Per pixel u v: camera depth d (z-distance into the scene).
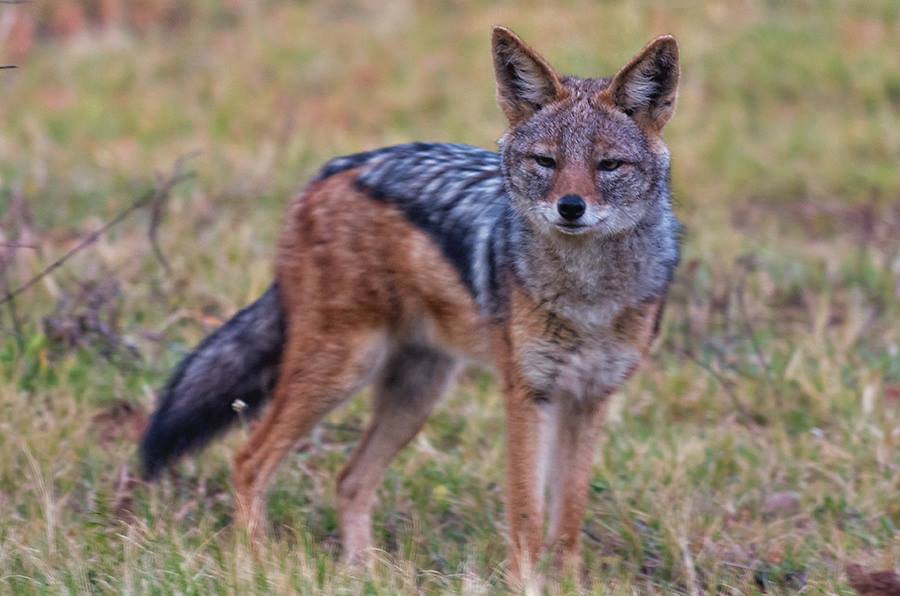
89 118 19.91
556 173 8.40
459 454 10.82
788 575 8.97
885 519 9.62
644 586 8.89
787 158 19.39
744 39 23.25
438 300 9.26
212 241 14.61
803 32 23.66
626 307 8.62
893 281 14.66
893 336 13.17
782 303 14.23
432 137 19.34
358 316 9.37
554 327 8.56
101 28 24.95
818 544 9.36
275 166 17.72
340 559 9.06
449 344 9.40
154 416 9.75
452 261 9.14
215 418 9.92
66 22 24.88
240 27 24.97
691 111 20.67
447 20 24.94
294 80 22.02
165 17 25.59
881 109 21.25
